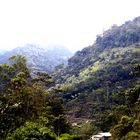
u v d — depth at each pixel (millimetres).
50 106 58094
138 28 194750
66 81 158125
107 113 83438
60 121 56562
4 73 43469
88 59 181250
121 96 81750
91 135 77875
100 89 121438
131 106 73375
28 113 42219
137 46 170875
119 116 74562
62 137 49406
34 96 45406
